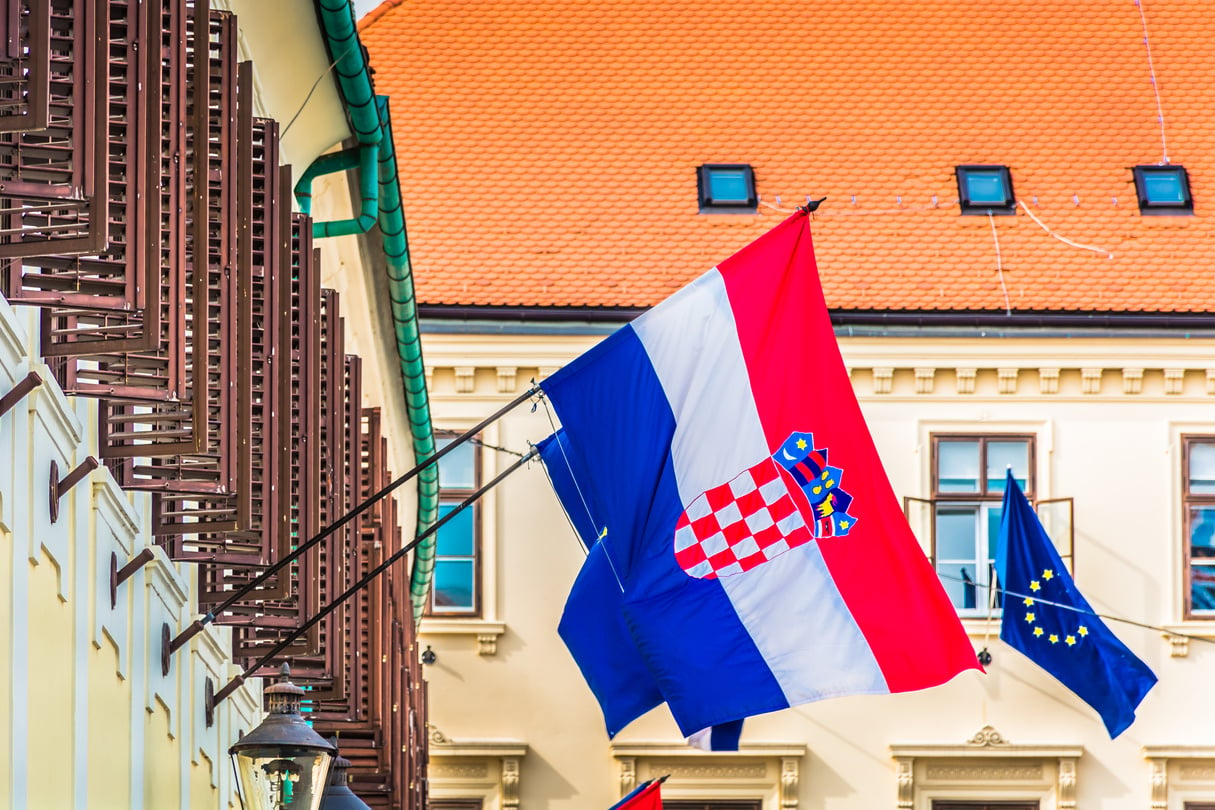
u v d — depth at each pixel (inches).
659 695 1039.0
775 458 800.3
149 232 557.9
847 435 800.9
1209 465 1915.6
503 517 1913.1
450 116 2063.2
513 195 2000.5
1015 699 1879.9
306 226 788.6
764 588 794.8
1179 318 1911.9
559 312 1913.1
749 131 2063.2
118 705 704.4
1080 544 1908.2
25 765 573.0
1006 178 2022.6
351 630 1045.8
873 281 1942.7
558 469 840.9
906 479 1909.4
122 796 713.6
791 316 806.5
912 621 792.3
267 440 711.7
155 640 764.0
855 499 798.5
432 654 1893.5
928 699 1883.6
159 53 561.6
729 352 803.4
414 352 1280.8
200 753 884.0
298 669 932.0
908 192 2014.0
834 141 2055.9
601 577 1037.2
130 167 545.6
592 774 1877.5
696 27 2149.4
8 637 554.3
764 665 790.5
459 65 2106.3
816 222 1990.7
